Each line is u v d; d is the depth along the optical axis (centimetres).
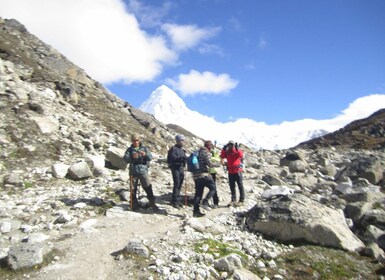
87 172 1644
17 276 787
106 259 886
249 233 1155
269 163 3181
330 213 1157
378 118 7338
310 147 6231
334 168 2580
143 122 3509
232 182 1509
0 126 1938
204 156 1336
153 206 1296
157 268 844
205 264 894
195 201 1300
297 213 1122
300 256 986
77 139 2164
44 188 1473
